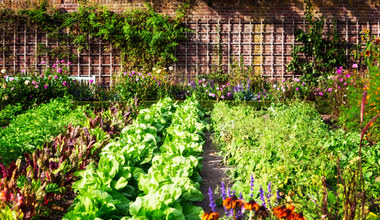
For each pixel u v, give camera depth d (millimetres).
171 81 11508
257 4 12727
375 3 12586
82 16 12758
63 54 12906
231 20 12781
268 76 12688
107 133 5422
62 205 3420
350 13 12633
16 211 2670
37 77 10914
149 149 4219
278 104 9312
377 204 2871
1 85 10062
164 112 7195
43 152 3508
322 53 12609
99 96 11016
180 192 2725
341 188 3041
